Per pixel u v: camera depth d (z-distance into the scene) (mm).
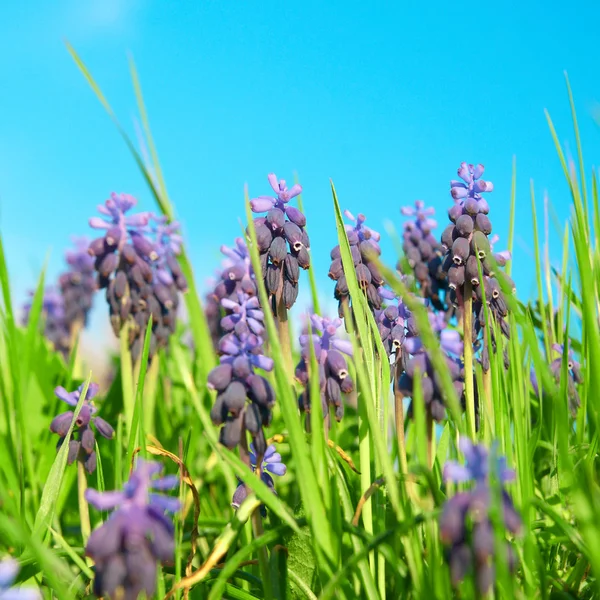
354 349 156
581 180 208
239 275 274
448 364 166
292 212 237
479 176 237
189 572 193
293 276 235
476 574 106
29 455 259
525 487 177
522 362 224
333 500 152
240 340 176
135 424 194
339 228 187
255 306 215
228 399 162
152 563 104
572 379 269
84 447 214
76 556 182
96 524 264
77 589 180
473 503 103
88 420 215
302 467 146
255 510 171
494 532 104
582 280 175
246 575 196
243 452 167
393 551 159
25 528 195
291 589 201
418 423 139
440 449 201
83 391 203
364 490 193
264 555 171
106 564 103
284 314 237
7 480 243
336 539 151
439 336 203
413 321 200
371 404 151
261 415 167
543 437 272
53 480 189
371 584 159
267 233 234
